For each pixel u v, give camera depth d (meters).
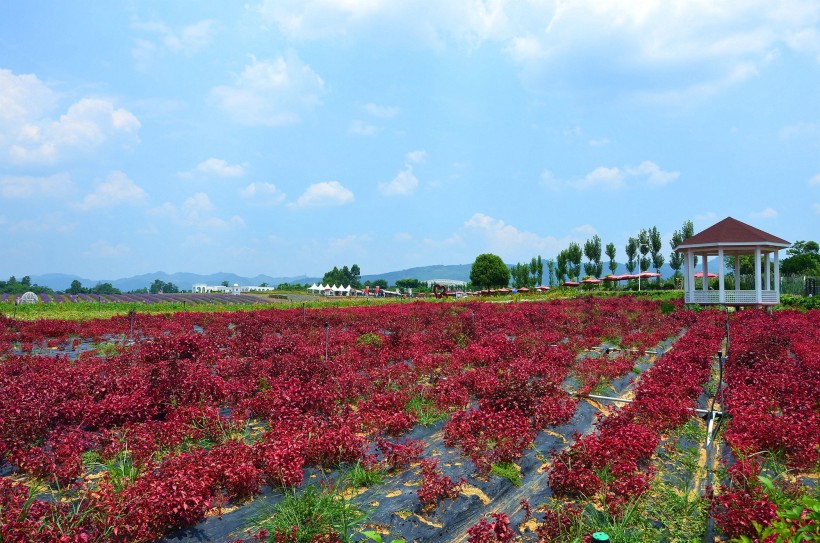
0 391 10.53
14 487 6.77
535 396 11.38
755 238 32.56
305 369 12.14
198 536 6.35
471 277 98.44
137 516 6.03
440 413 11.05
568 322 26.14
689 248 35.09
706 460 8.90
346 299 65.44
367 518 6.61
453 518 6.92
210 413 9.92
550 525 6.40
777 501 6.41
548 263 94.44
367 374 13.72
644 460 8.59
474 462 8.38
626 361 15.83
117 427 9.76
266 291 110.00
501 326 24.98
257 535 6.27
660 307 37.34
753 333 19.94
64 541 5.46
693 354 15.31
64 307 47.16
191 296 82.88
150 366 13.03
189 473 6.89
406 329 23.22
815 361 13.98
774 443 8.45
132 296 81.69
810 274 63.78
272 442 8.13
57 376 11.42
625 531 6.42
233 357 15.89
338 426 9.27
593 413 11.75
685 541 6.38
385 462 8.23
